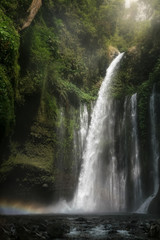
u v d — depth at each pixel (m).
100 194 15.44
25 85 13.38
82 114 16.73
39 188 13.28
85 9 21.73
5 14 13.48
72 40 19.25
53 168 14.09
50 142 14.38
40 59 14.30
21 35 13.82
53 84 15.07
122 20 25.83
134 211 13.80
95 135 17.11
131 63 18.89
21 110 13.38
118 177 15.24
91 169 16.23
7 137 12.16
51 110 14.67
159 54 17.47
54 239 5.66
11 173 12.70
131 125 15.71
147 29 19.34
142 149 14.61
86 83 18.84
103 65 20.75
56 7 19.02
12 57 11.89
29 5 14.76
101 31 22.02
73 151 15.52
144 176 14.13
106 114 17.59
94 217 9.67
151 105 15.15
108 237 5.89
